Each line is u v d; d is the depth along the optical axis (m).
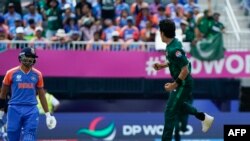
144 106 68.38
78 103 67.88
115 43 65.69
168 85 37.72
